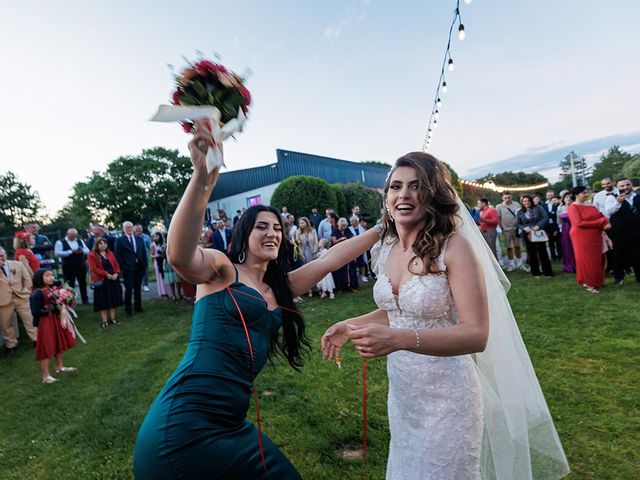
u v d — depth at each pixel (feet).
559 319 16.46
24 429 11.24
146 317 24.94
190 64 4.19
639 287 20.58
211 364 4.75
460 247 4.82
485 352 5.82
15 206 111.14
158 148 112.37
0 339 21.13
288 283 6.02
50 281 15.42
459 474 4.89
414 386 5.15
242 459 4.53
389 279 5.60
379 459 8.32
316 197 55.67
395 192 5.25
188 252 4.25
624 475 7.35
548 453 5.90
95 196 107.76
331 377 12.69
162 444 4.33
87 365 16.62
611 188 25.23
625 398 9.91
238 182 86.28
